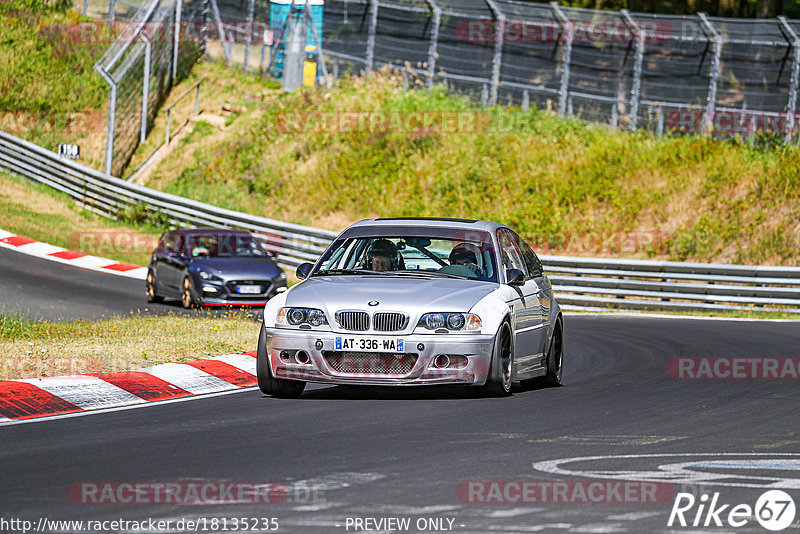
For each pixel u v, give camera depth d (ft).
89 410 122.83
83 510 74.79
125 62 439.63
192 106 480.64
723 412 122.21
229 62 513.04
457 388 141.59
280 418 116.26
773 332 228.43
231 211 367.04
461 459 92.68
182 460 92.58
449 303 127.34
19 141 437.17
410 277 137.80
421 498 77.97
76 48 517.14
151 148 456.86
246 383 147.33
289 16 488.85
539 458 93.35
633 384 149.38
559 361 151.53
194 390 139.95
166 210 390.01
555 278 301.63
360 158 418.92
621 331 230.68
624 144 403.75
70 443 101.30
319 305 127.85
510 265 141.79
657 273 294.66
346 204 402.11
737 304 285.64
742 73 512.22
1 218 378.94
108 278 314.14
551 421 114.32
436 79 499.10
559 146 410.72
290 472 87.25
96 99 485.15
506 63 522.88
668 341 209.67
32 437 104.73
